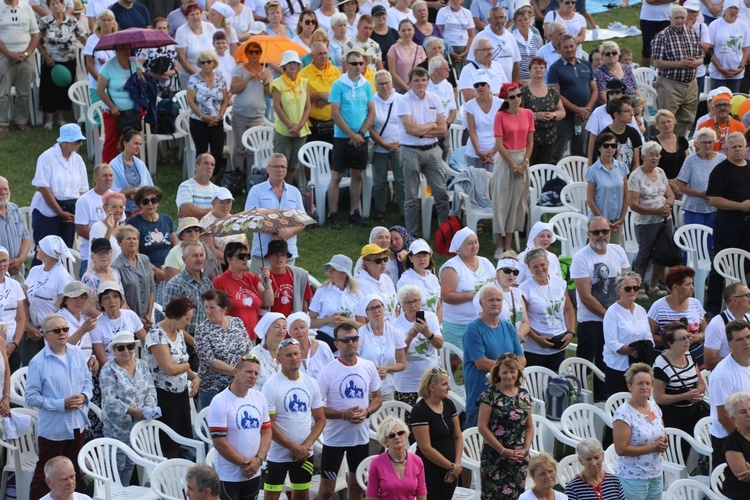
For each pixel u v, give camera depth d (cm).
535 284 4800
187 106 6912
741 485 3928
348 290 4703
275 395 3919
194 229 4872
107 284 4447
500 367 3853
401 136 6131
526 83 6372
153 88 6488
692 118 7269
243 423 3803
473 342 4269
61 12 7069
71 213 5609
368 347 4406
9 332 4553
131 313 4531
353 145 6100
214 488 3216
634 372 4050
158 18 6838
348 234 6194
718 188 5612
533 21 7812
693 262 5784
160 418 4278
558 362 4841
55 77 7050
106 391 4156
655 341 4878
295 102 6244
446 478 3869
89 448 3928
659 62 7138
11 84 7062
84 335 4375
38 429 4138
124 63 6400
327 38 6662
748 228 5612
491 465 3872
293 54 6206
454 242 4912
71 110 7412
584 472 3738
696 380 4466
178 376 4300
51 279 4688
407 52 6775
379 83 6175
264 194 5444
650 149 5644
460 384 4991
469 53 6825
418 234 6244
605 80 6612
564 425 4425
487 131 6194
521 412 3856
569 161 6469
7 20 6900
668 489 4047
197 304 4653
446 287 4872
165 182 6669
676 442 4419
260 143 6519
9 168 6656
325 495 4088
